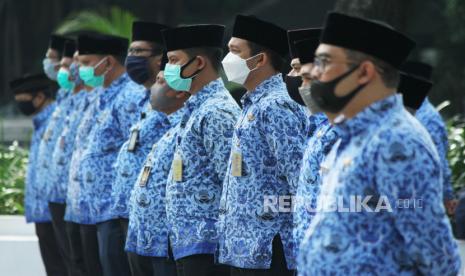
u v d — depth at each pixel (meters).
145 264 12.52
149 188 12.22
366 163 7.38
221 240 10.61
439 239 7.24
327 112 7.73
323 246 7.51
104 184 14.25
